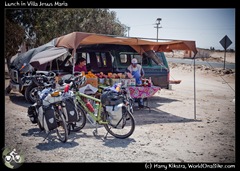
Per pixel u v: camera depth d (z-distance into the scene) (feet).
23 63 28.89
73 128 18.81
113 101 17.06
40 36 60.23
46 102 16.53
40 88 19.08
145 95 26.18
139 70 28.22
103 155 14.84
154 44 27.27
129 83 25.49
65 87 17.28
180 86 51.21
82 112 18.61
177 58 137.18
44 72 26.48
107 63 31.12
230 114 26.37
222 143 17.28
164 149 16.02
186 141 17.56
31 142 16.63
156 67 32.89
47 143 16.53
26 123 20.86
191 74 75.36
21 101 29.94
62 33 68.08
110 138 17.76
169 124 21.76
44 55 25.29
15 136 17.62
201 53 128.77
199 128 20.77
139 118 23.47
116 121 17.17
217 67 86.38
